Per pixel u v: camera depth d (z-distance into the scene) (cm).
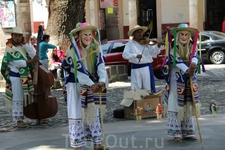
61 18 1565
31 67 909
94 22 2744
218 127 818
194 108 694
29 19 2686
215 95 1256
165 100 726
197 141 718
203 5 2667
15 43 901
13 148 727
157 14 2714
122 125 884
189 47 706
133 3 2564
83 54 640
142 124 885
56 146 728
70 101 650
